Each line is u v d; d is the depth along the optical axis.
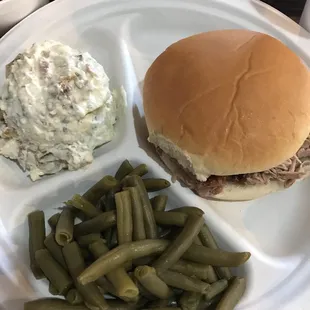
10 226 0.19
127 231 0.18
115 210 0.19
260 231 0.21
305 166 0.21
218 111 0.19
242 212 0.21
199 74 0.20
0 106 0.20
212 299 0.18
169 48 0.22
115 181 0.20
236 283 0.18
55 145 0.20
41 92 0.20
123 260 0.17
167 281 0.17
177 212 0.19
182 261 0.18
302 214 0.21
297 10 0.29
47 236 0.19
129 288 0.16
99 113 0.21
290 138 0.19
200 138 0.19
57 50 0.21
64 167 0.21
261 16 0.26
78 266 0.17
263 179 0.20
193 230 0.18
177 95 0.20
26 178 0.21
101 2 0.26
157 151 0.21
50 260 0.18
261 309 0.18
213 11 0.26
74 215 0.19
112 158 0.21
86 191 0.21
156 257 0.18
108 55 0.26
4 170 0.21
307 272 0.19
